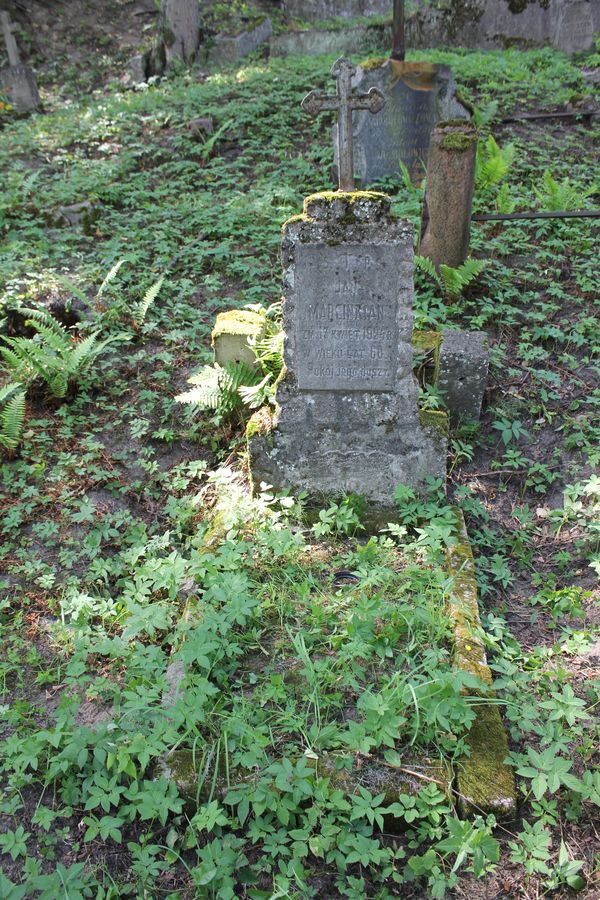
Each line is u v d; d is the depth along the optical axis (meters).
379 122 8.61
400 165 8.29
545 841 2.90
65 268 7.25
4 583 4.36
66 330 6.49
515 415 5.55
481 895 2.85
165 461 5.43
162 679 3.44
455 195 6.27
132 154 9.83
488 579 4.33
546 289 6.71
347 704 3.43
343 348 4.37
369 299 4.25
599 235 7.36
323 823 2.95
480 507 4.81
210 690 3.30
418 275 6.72
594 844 3.01
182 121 10.77
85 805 3.14
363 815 2.96
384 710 3.16
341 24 15.26
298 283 4.25
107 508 5.00
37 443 5.44
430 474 4.64
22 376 5.81
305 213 4.14
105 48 15.91
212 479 4.97
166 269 7.25
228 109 10.77
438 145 6.17
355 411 4.51
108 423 5.68
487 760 3.18
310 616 3.83
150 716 3.35
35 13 16.28
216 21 15.49
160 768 3.18
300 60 13.16
